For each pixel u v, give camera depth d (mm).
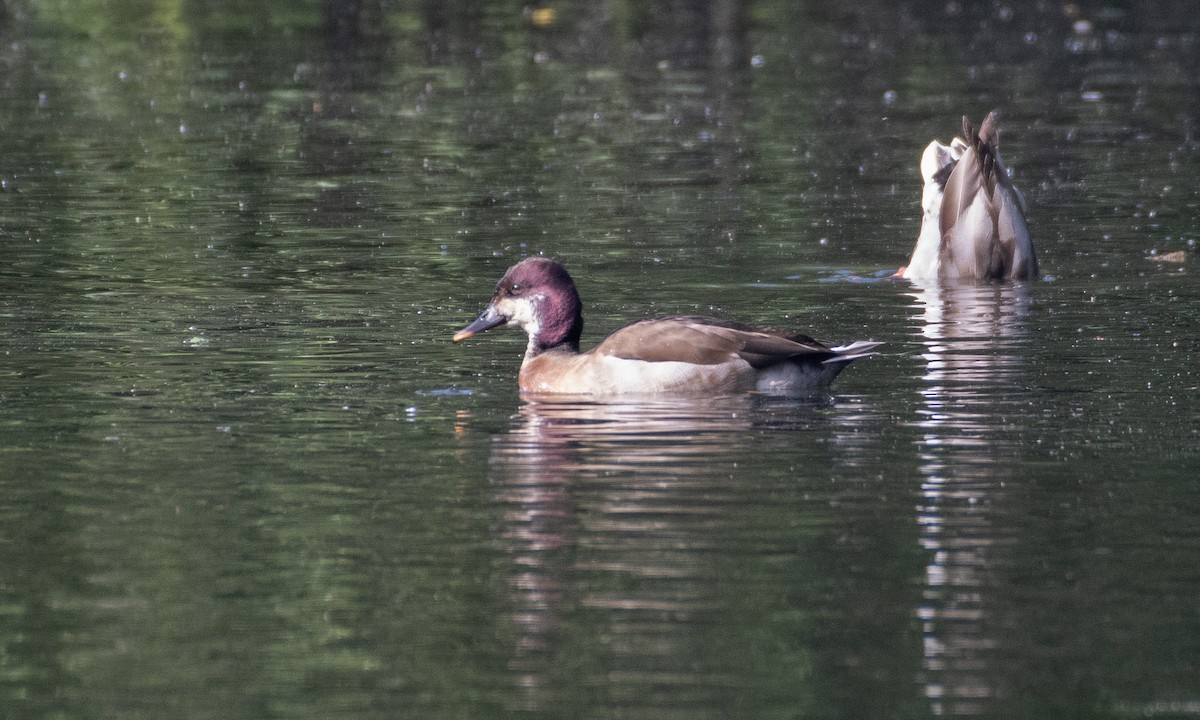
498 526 11273
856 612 9750
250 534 11188
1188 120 31828
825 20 46812
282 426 13828
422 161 28312
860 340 16578
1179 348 16312
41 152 28906
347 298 19219
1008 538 10906
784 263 21234
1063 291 19359
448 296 19359
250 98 34469
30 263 21078
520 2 49406
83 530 11289
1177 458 12555
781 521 11273
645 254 21781
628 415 14117
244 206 24859
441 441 13352
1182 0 50312
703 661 9203
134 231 23109
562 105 33688
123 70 37875
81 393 14906
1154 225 23328
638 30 44906
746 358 14781
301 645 9484
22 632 9656
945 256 20172
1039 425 13539
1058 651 9234
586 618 9742
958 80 36812
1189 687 8836
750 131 31000
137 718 8656
